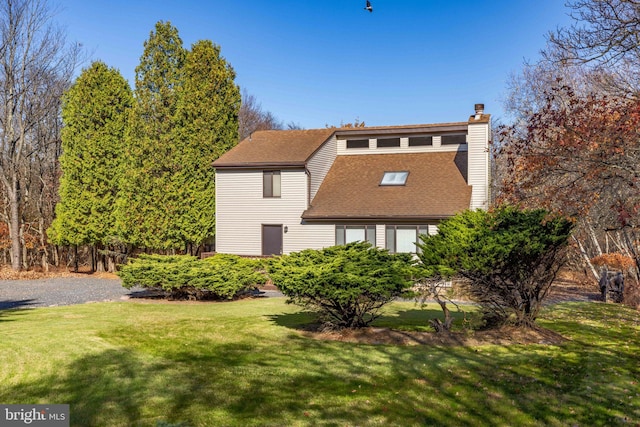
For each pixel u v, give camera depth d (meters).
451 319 10.72
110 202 26.45
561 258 10.41
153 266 16.77
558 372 7.78
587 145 10.44
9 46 26.83
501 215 10.41
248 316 13.45
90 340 10.06
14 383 7.40
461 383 7.29
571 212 11.66
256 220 22.45
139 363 8.47
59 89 31.30
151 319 12.84
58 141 31.72
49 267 31.22
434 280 10.05
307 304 10.98
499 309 10.55
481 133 20.94
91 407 6.43
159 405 6.50
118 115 26.53
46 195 32.59
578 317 13.52
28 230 31.94
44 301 16.77
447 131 23.81
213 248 27.97
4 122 27.78
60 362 8.41
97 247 28.61
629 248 19.44
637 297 16.19
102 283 22.62
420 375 7.70
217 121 25.17
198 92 24.77
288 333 11.09
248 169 22.55
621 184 11.20
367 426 5.77
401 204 20.58
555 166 11.38
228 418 6.04
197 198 24.70
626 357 8.73
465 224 10.49
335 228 21.27
